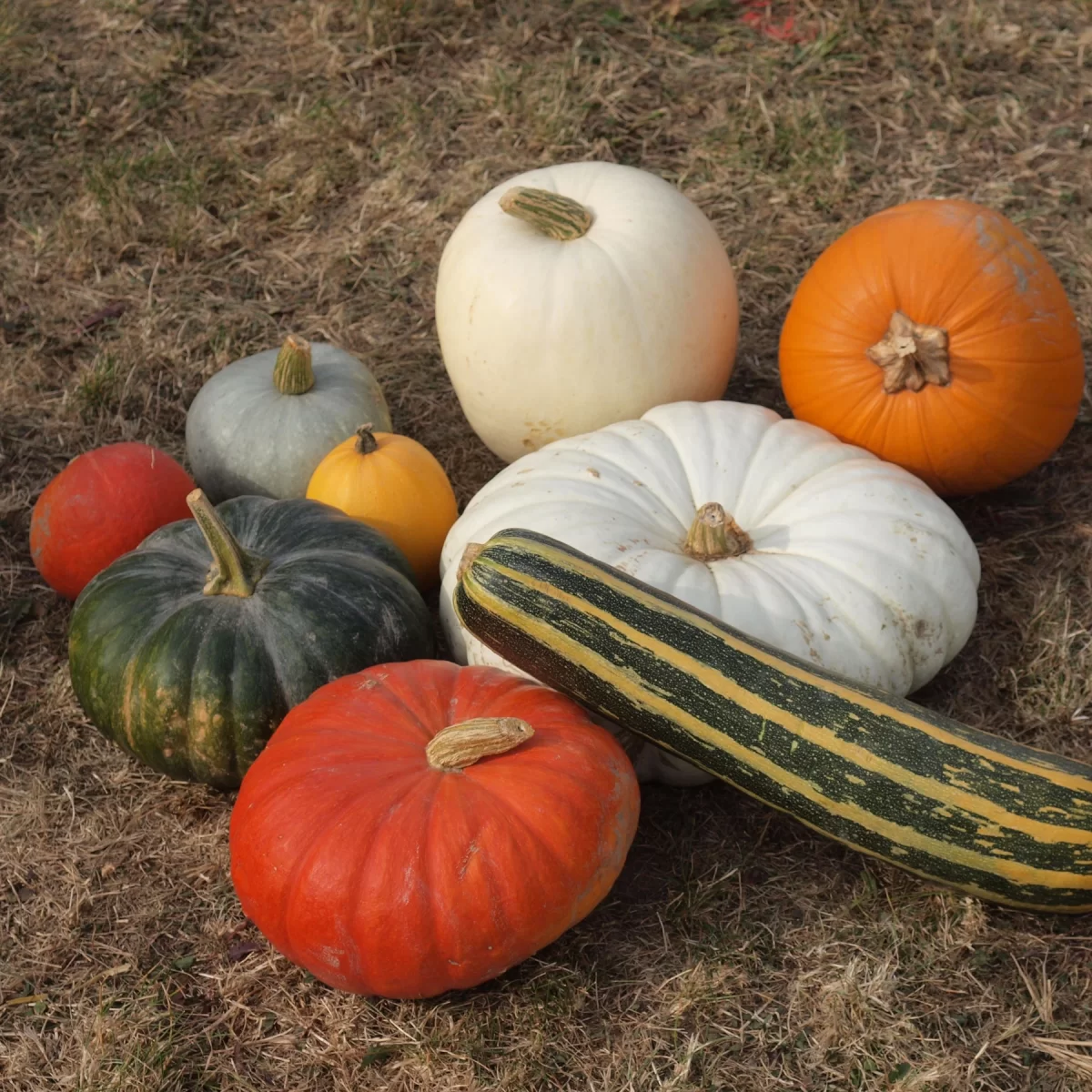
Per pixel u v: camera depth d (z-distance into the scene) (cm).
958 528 173
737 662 156
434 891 148
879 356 180
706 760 156
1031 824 151
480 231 188
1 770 178
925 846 153
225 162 243
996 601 187
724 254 192
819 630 165
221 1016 159
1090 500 196
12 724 181
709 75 250
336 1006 158
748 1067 154
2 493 203
